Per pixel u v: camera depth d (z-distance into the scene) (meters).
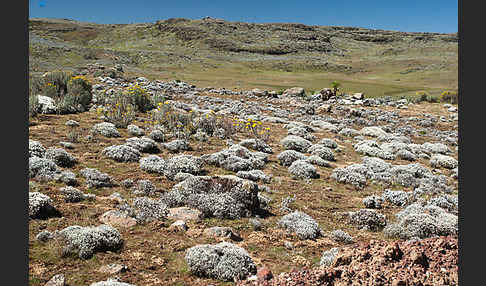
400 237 9.62
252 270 6.93
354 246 6.99
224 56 158.12
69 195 9.07
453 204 12.62
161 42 183.62
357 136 24.31
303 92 48.00
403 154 19.95
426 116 36.03
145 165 12.42
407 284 5.68
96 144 14.45
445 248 6.59
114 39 186.12
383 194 13.13
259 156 16.00
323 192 12.98
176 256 7.21
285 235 8.98
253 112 29.53
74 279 6.00
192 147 16.69
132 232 7.96
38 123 16.27
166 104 22.72
